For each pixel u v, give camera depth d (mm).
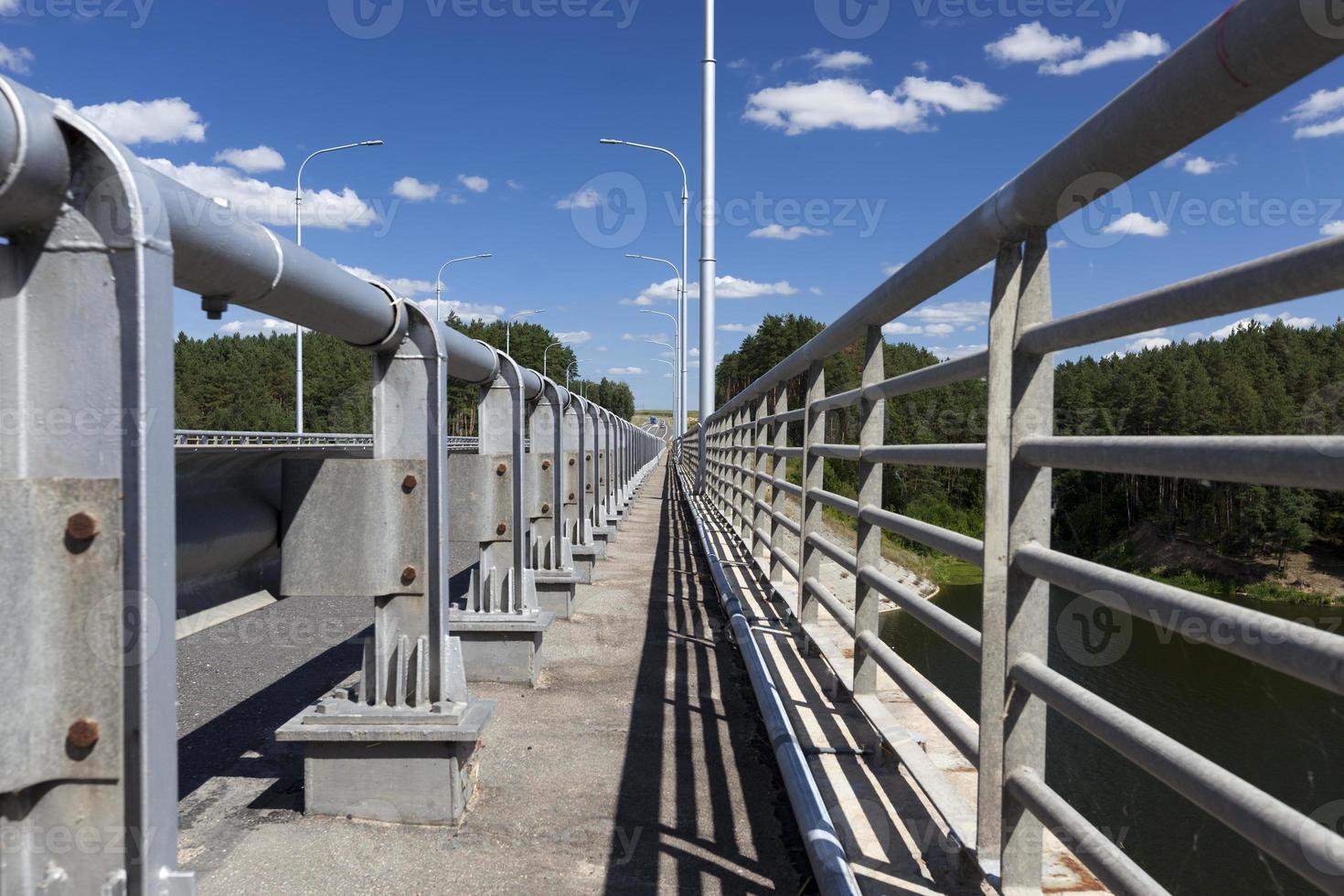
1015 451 2129
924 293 2965
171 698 1639
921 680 2965
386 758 3354
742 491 10242
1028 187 1942
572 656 5953
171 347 1651
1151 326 1591
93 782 1577
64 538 1528
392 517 3348
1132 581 1625
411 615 3443
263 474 2959
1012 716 2178
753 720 4609
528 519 7164
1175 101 1428
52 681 1535
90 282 1548
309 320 2816
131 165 1571
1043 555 1997
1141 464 1585
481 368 5113
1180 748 1499
